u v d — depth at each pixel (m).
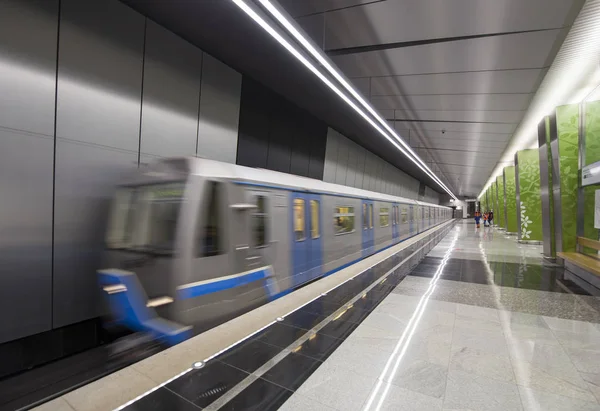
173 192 3.88
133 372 2.96
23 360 3.83
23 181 3.86
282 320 4.25
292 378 2.83
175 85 5.85
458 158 18.03
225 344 3.52
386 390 2.66
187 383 2.75
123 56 4.93
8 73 3.71
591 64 6.26
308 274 6.31
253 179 4.82
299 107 9.88
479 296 5.45
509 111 9.22
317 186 6.86
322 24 5.33
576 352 3.37
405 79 7.35
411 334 3.82
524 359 3.21
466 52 6.00
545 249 9.91
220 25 5.46
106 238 4.27
